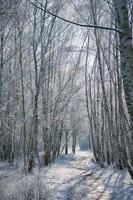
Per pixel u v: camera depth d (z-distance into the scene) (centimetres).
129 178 1442
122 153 1616
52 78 2139
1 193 845
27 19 1396
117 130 1869
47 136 1991
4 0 805
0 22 917
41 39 1645
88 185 1254
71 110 2659
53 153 2309
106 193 1087
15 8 909
